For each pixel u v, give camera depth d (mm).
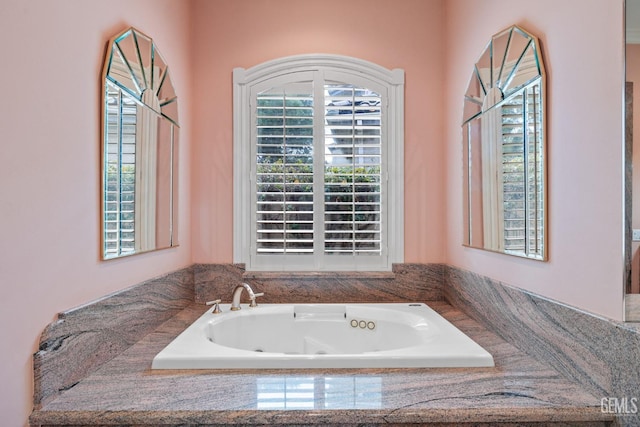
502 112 1616
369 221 2377
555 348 1256
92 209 1318
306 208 2375
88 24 1302
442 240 2375
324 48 2379
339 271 2371
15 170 983
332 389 1158
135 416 1016
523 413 1019
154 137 1814
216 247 2365
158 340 1633
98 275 1356
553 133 1283
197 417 1019
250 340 2045
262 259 2381
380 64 2375
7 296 958
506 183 1579
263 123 2383
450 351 1378
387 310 2078
